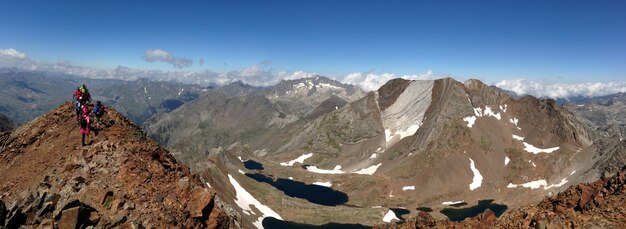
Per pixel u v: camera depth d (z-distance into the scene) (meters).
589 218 30.83
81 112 45.09
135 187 32.06
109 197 30.73
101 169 33.59
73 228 27.09
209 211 32.66
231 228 33.66
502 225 38.44
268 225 171.88
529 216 36.84
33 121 47.88
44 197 29.16
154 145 45.91
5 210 27.02
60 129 44.50
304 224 187.50
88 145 40.78
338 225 189.50
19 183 37.31
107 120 46.00
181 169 40.28
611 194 34.38
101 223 28.05
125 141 39.84
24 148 43.31
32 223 27.33
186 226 30.55
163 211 30.42
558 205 38.34
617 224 28.88
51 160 39.41
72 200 28.38
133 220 28.83
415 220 52.28
